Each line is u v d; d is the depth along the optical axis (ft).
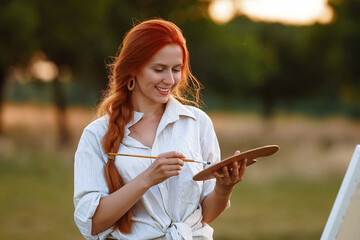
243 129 100.42
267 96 137.69
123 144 8.32
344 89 91.86
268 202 37.55
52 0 59.26
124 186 7.77
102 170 8.27
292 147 67.97
